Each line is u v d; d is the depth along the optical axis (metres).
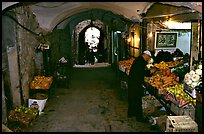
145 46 9.08
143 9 8.05
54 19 9.49
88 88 10.88
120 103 8.53
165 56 8.89
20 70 6.91
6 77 6.57
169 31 9.04
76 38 19.78
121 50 14.42
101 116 7.25
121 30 13.87
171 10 6.20
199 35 6.42
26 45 7.70
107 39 19.69
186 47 9.27
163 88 6.11
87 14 15.76
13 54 6.61
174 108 5.41
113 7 8.80
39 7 8.25
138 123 6.66
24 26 7.45
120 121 6.84
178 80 6.69
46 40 10.50
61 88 10.80
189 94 5.20
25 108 6.72
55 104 8.44
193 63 6.75
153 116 6.41
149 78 7.18
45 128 6.36
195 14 5.25
